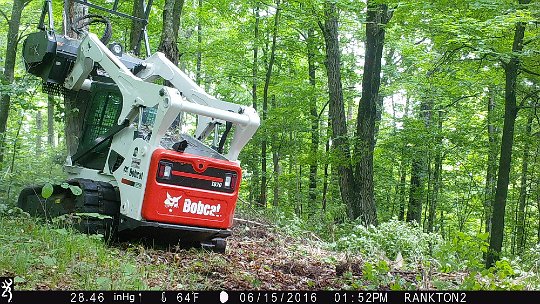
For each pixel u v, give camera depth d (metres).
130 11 17.56
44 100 21.61
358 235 12.55
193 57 24.88
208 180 8.61
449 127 22.94
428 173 22.97
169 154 8.30
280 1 21.42
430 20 14.94
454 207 24.91
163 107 8.23
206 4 21.33
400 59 25.69
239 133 8.84
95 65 10.16
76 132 10.41
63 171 11.05
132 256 7.89
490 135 21.12
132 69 9.91
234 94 25.73
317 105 24.75
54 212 9.41
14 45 14.35
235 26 23.69
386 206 25.45
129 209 8.49
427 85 20.80
